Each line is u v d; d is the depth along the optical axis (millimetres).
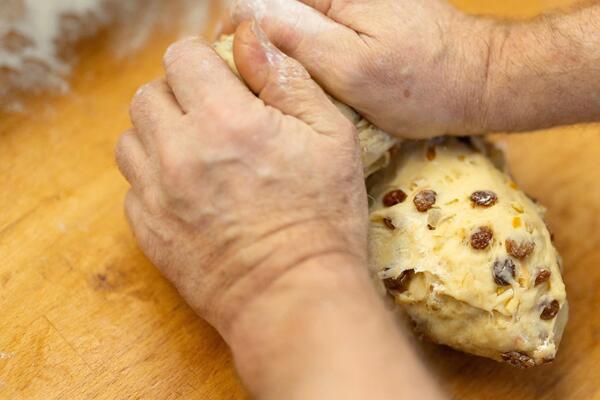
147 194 516
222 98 495
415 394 458
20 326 567
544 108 555
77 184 622
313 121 508
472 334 538
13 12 659
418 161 564
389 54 529
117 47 684
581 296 586
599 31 543
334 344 465
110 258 593
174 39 693
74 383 550
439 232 539
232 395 550
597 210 616
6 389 546
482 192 544
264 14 535
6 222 604
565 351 567
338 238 496
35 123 646
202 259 500
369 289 492
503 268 527
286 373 467
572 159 636
